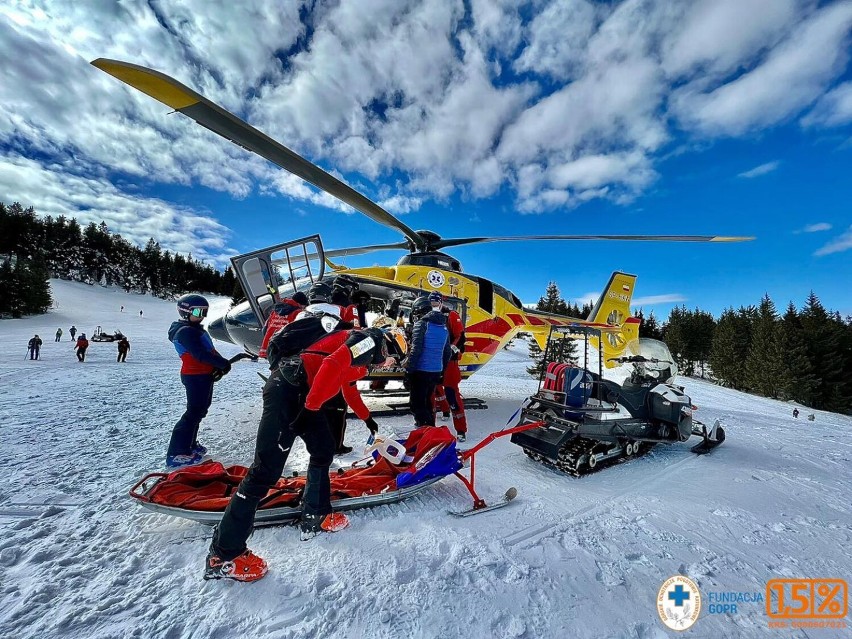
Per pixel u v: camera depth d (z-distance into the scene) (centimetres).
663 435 481
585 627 185
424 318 483
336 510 290
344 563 230
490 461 431
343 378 225
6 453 399
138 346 2484
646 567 237
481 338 716
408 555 240
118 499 302
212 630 175
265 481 215
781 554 259
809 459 494
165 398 744
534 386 1292
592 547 258
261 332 549
